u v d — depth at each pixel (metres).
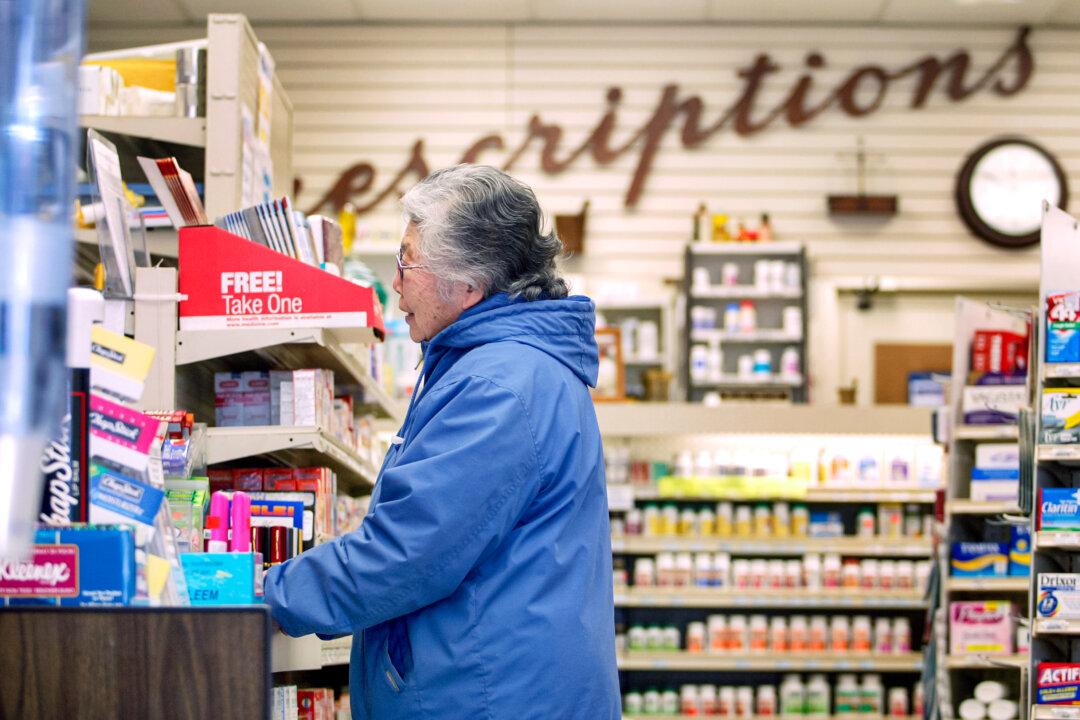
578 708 2.01
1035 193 8.54
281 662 2.16
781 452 7.42
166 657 1.47
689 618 7.50
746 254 8.46
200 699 1.46
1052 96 8.68
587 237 8.64
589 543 2.12
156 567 1.65
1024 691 4.38
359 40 8.84
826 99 8.73
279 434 2.54
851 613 7.52
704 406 6.96
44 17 1.09
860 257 8.57
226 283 2.58
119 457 1.76
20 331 1.04
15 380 1.04
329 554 1.96
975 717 5.50
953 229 8.59
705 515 7.30
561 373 2.14
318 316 2.58
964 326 5.69
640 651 7.26
